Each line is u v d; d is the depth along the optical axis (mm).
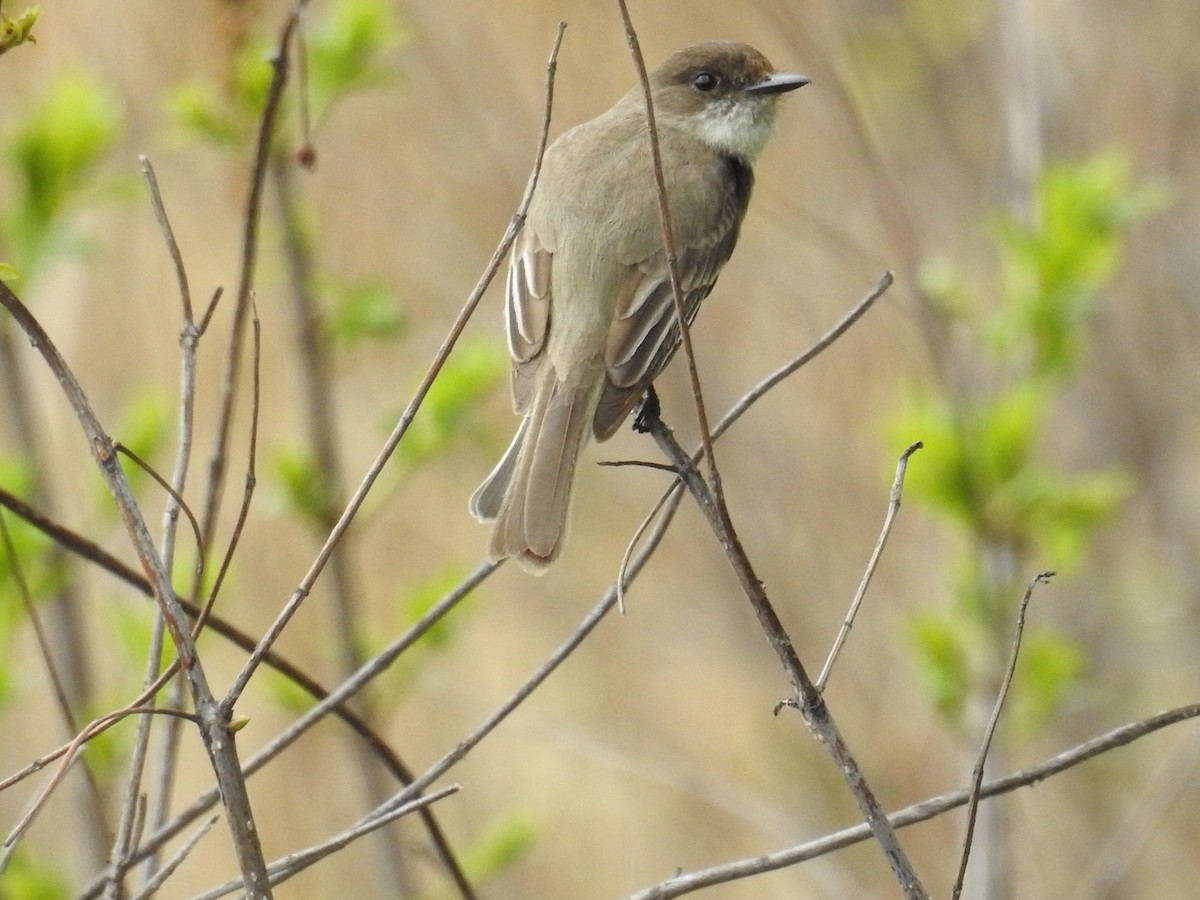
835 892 11250
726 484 14164
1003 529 9938
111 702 8641
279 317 13180
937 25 13180
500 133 14000
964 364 11219
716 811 14383
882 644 13719
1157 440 13523
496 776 14609
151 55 12359
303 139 8383
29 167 9250
